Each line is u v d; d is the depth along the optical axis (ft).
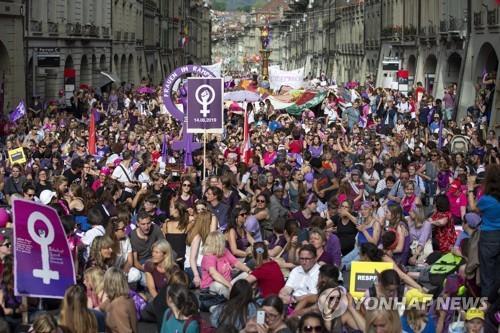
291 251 80.89
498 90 228.84
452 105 273.33
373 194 109.91
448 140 181.68
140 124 200.44
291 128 193.77
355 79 536.42
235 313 58.85
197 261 83.25
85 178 118.93
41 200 97.81
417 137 186.50
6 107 254.06
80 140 157.38
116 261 75.10
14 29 257.55
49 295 61.93
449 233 91.81
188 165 135.74
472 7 274.98
